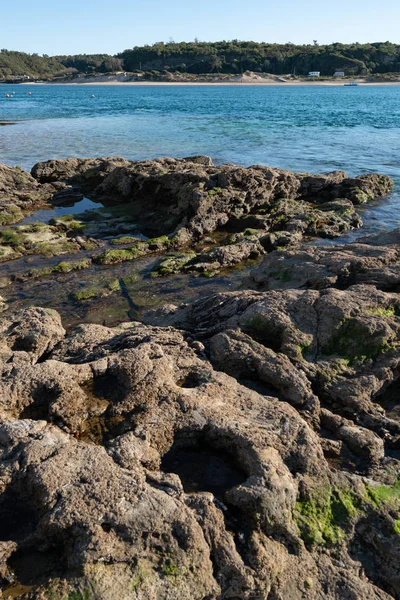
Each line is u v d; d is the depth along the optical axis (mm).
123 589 4844
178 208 22328
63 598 4734
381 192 27312
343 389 8703
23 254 18578
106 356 8281
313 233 21062
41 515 5422
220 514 5668
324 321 9758
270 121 64812
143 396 7129
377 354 9352
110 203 26828
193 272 17234
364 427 8211
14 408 6902
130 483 5656
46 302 15133
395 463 7352
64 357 9180
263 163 35531
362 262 12508
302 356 9320
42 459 5945
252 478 6000
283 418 7051
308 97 127000
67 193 27828
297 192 26203
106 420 6914
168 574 5031
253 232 20516
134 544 5160
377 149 41906
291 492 6035
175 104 102625
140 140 46594
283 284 12977
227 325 10172
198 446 6875
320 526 6008
